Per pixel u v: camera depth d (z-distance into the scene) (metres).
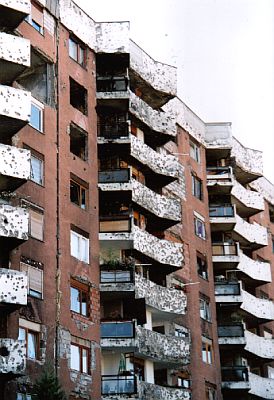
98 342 44.84
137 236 49.88
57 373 40.84
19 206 41.66
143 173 54.94
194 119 63.81
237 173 69.44
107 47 51.94
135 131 55.09
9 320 38.78
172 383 52.22
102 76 51.97
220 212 63.00
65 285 43.25
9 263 39.84
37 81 46.94
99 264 47.00
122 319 46.59
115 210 50.91
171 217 54.34
